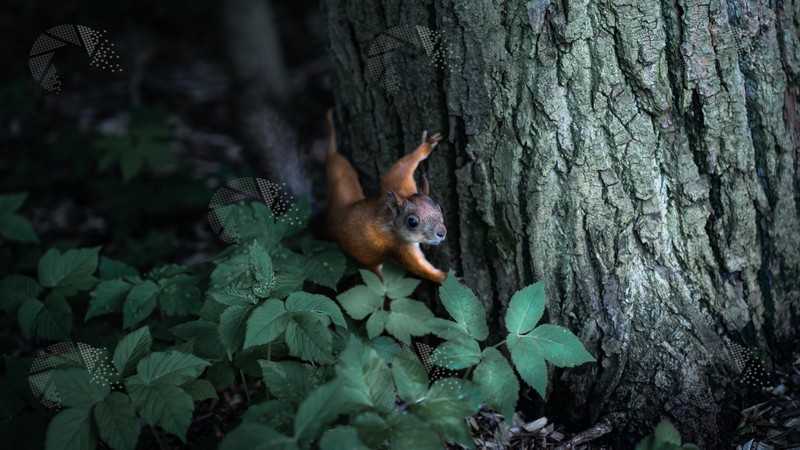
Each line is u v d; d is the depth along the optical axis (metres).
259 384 3.74
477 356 2.66
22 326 3.24
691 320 3.14
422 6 3.01
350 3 3.23
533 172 3.03
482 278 3.31
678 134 2.97
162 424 2.45
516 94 2.95
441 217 2.98
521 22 2.84
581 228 3.07
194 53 8.73
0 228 4.19
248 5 7.68
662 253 3.10
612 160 2.96
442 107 3.14
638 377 3.14
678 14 2.80
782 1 3.04
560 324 3.23
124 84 7.79
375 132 3.41
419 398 2.51
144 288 3.27
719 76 2.91
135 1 9.38
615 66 2.85
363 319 3.31
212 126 6.93
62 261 3.45
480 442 3.22
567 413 3.31
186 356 2.63
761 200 3.20
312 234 4.13
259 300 2.81
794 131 3.25
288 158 4.53
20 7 9.35
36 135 6.69
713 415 3.09
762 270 3.30
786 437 3.03
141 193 5.38
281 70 7.75
